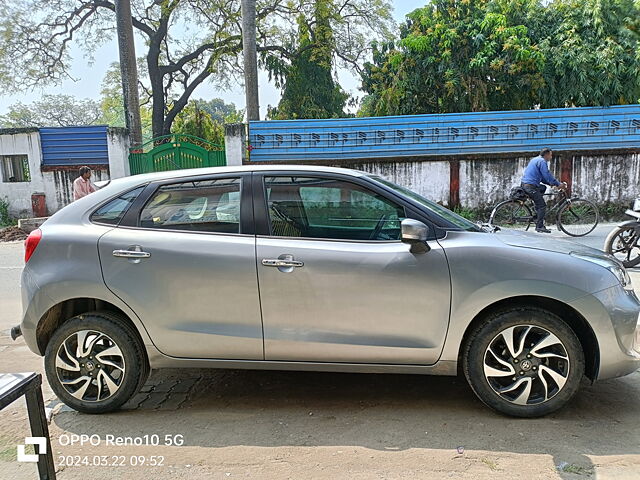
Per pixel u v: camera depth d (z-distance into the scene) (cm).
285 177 357
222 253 336
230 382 399
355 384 389
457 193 1353
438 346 327
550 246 338
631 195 1311
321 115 2139
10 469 286
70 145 1484
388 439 307
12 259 984
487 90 1581
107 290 341
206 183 359
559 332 316
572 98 1502
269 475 273
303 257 331
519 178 1333
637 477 262
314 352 334
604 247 749
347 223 348
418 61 1593
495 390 324
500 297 318
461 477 266
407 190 381
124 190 365
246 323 336
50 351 348
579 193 1320
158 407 360
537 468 272
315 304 330
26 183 1495
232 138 1398
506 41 1460
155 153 1464
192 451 300
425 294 323
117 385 345
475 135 1371
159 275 338
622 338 318
